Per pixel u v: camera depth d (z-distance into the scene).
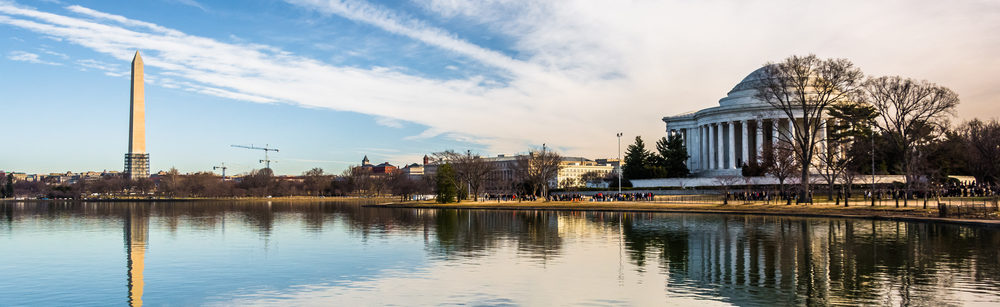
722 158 139.75
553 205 103.25
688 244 44.91
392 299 27.31
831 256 38.06
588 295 27.80
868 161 115.69
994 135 94.69
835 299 26.64
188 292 29.11
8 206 156.50
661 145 141.38
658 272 33.22
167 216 92.56
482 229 59.62
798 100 97.50
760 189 115.94
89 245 48.22
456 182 134.88
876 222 63.00
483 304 26.34
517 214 88.75
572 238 49.84
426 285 30.12
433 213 95.25
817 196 105.94
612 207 92.62
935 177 97.38
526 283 30.45
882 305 25.58
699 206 87.50
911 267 33.94
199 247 46.00
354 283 30.81
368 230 59.91
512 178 161.75
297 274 33.34
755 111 133.00
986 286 28.88
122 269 35.62
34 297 28.28
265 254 41.47
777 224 61.97
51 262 38.72
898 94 81.31
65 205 165.12
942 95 79.44
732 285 29.66
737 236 50.06
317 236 53.84
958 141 110.12
